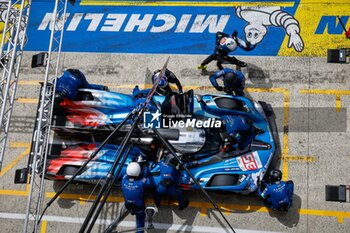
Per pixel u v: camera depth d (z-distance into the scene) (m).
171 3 18.44
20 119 17.41
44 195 16.42
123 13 18.52
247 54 17.44
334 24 17.48
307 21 17.61
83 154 15.67
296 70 17.05
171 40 17.95
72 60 18.02
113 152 15.60
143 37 18.09
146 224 15.84
